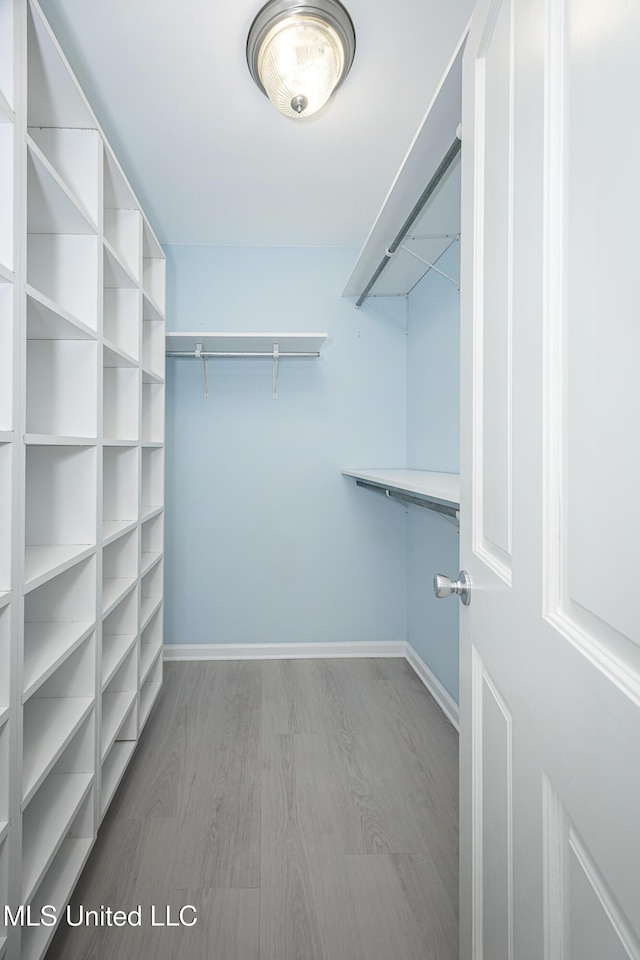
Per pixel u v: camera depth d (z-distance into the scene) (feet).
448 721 7.65
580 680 1.72
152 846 5.13
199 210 8.59
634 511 1.42
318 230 9.34
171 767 6.47
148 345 8.41
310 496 10.11
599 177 1.60
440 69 5.45
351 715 7.82
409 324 9.97
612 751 1.52
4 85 3.40
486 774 2.83
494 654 2.64
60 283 5.00
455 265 7.48
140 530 6.82
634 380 1.41
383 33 4.96
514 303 2.35
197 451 9.96
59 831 4.14
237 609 10.06
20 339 3.50
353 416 10.13
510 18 2.41
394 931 4.23
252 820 5.51
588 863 1.71
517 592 2.31
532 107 2.10
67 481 5.06
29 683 3.67
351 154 7.02
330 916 4.35
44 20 3.68
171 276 9.82
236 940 4.14
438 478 6.53
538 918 2.08
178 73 5.52
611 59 1.51
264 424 10.03
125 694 6.54
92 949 4.06
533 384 2.11
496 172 2.63
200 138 6.67
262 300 9.93
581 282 1.73
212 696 8.44
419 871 4.83
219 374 9.96
